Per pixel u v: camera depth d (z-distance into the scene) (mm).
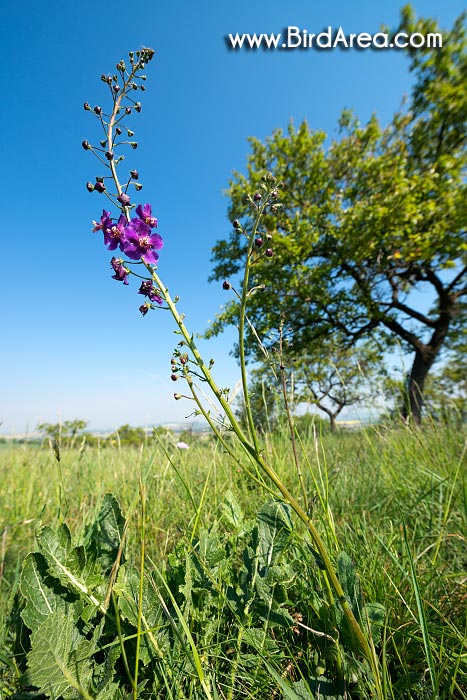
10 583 1650
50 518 2549
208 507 2260
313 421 1624
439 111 14336
